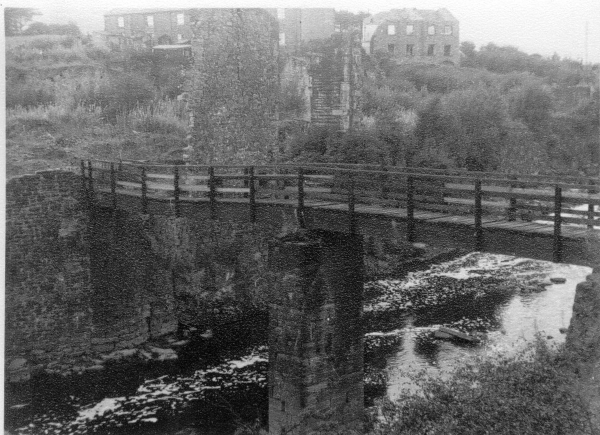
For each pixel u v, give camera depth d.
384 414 13.71
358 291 16.34
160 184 20.22
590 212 11.39
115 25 37.50
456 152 25.45
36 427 17.83
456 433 11.80
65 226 22.83
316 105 30.36
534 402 11.77
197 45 26.72
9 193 22.02
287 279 15.84
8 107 29.58
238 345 22.94
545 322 19.94
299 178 15.85
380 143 24.81
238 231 25.58
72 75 33.22
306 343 15.67
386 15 32.12
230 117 27.58
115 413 18.47
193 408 18.59
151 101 32.88
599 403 11.70
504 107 27.09
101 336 23.31
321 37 32.56
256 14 28.39
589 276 13.47
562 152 27.62
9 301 22.08
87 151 27.48
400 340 20.05
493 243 12.43
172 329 24.84
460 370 13.72
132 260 23.97
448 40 32.31
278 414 16.31
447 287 23.78
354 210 14.77
